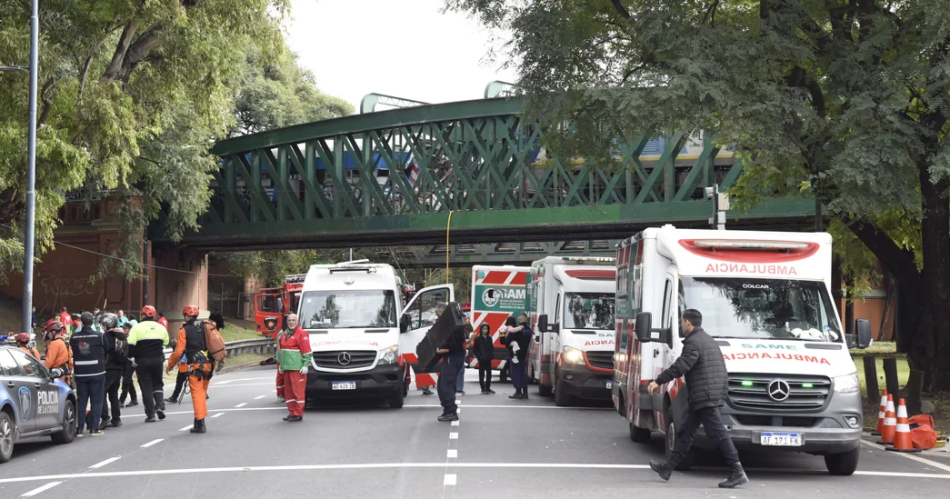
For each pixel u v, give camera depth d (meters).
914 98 18.56
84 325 17.00
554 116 19.34
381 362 20.52
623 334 15.73
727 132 17.03
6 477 12.40
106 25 25.06
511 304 30.23
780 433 11.48
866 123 16.61
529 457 13.33
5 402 13.72
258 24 27.00
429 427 17.09
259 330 57.88
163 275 54.19
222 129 32.34
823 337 12.41
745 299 12.74
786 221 37.50
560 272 22.16
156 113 27.84
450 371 18.14
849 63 17.50
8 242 25.09
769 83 17.45
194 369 16.58
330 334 20.73
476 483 11.12
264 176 59.19
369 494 10.42
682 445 11.31
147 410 18.83
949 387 20.22
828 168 17.62
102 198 48.53
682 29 17.86
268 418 18.95
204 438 15.77
